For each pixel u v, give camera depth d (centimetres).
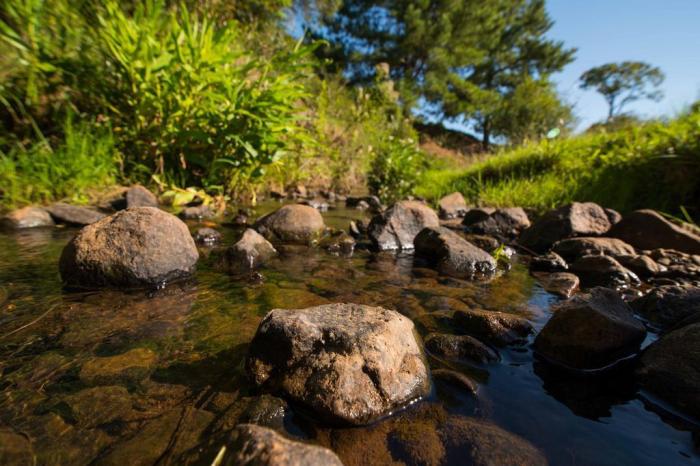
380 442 78
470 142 2583
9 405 82
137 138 356
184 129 354
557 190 473
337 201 596
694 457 79
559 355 115
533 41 2566
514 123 1847
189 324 124
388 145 684
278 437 64
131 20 345
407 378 92
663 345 109
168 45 354
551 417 89
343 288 171
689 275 215
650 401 98
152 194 321
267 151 391
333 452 68
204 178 380
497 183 616
